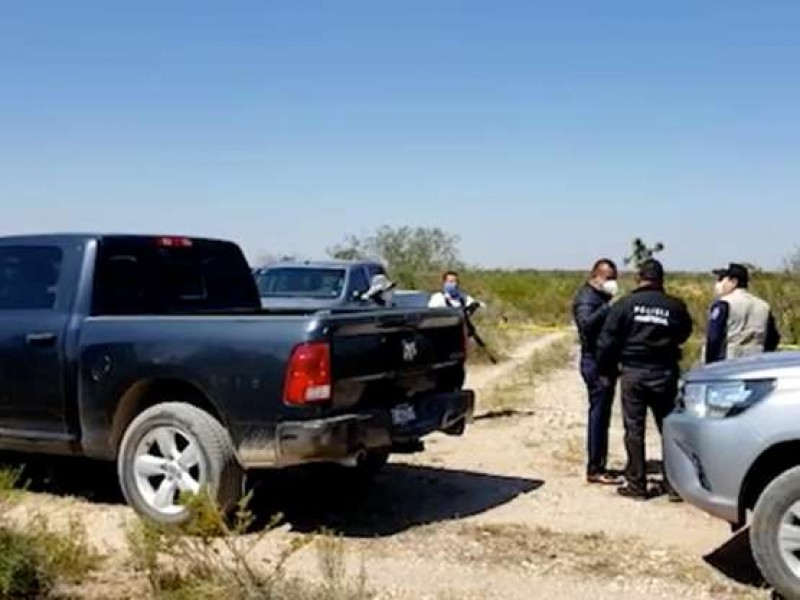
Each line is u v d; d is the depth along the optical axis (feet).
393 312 22.22
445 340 24.18
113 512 22.61
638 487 24.70
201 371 20.84
